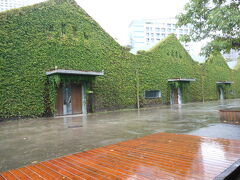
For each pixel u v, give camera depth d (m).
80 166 2.54
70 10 11.47
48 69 10.05
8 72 8.78
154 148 3.26
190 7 6.99
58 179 2.15
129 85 14.16
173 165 2.42
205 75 23.14
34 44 9.70
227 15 5.55
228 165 2.36
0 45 8.63
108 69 12.92
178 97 18.92
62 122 7.63
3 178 2.27
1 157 3.15
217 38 6.75
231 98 28.03
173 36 19.28
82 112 11.45
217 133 4.33
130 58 14.56
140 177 2.10
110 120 7.84
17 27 9.20
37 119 9.04
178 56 19.55
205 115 8.28
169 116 8.47
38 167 2.59
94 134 4.88
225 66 27.59
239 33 6.07
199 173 2.15
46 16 10.31
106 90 12.63
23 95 9.17
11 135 5.15
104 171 2.32
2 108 8.51
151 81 16.02
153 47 16.98
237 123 5.74
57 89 10.46
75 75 10.54
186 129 5.05
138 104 14.38
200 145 3.33
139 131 5.07
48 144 3.96
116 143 3.76
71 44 11.18
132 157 2.81
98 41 12.64
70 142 4.06
